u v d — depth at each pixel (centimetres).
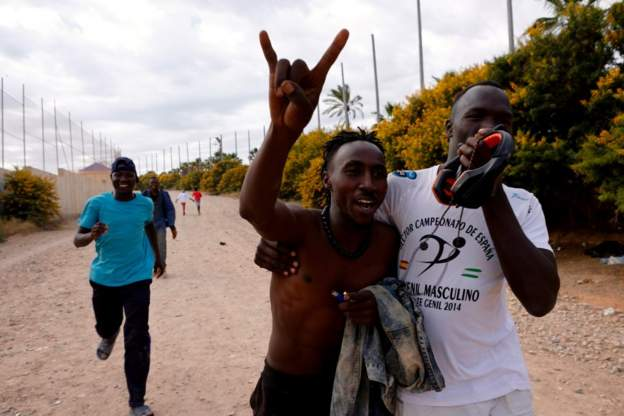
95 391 390
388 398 167
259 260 182
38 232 1967
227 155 8162
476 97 162
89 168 4434
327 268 178
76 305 675
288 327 184
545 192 935
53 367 442
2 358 466
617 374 401
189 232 1741
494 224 143
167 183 9638
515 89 928
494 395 162
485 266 163
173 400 372
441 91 1145
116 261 356
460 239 164
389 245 185
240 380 407
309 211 187
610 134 745
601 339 482
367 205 164
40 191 2130
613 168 740
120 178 364
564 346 469
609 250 859
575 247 956
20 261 1126
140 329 350
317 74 145
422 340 158
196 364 443
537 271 143
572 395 366
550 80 881
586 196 997
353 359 167
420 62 2155
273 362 190
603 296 639
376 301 163
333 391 170
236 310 631
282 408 187
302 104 136
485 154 132
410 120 1296
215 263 1023
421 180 180
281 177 154
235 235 1627
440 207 169
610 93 815
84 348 494
